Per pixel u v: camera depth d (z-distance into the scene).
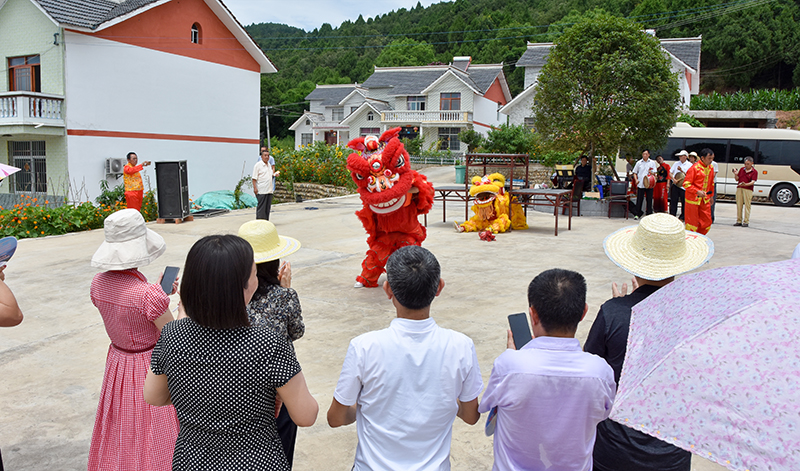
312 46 96.38
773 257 8.68
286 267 3.13
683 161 12.96
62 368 4.94
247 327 2.02
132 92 19.06
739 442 1.52
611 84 14.08
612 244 2.92
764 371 1.57
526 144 28.64
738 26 47.66
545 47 34.97
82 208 13.28
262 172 12.98
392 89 46.53
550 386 2.05
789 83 48.91
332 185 21.47
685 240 2.71
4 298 2.63
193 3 20.80
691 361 1.65
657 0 51.34
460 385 2.22
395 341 2.15
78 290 7.46
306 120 52.22
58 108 17.30
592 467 2.38
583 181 14.69
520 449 2.13
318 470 3.33
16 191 19.25
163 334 2.09
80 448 3.65
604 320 2.53
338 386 2.20
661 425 1.62
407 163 6.75
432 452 2.17
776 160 18.55
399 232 7.16
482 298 6.64
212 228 12.73
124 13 18.09
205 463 1.99
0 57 18.44
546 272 2.27
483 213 11.39
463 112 41.00
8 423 3.97
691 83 34.03
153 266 8.76
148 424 2.76
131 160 13.63
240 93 23.27
